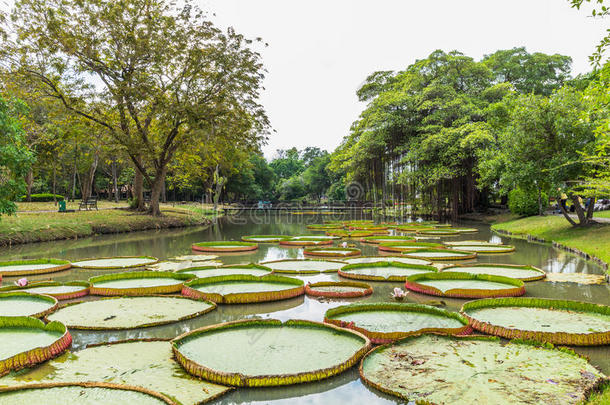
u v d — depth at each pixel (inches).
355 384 158.7
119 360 177.2
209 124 920.9
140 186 1109.7
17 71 801.6
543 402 132.0
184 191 2274.9
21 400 135.6
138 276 355.9
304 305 280.5
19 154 536.1
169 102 902.4
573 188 560.4
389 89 1456.7
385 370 161.6
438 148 1082.7
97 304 274.4
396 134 1218.6
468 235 757.3
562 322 214.1
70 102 882.8
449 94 1157.1
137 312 254.8
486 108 1055.6
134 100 849.5
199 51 889.5
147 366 170.7
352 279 363.6
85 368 168.4
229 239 748.0
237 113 960.9
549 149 566.6
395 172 1214.3
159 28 875.4
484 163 775.1
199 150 1068.5
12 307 263.3
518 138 585.6
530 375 153.5
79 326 225.3
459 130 1025.5
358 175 1449.3
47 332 208.4
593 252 446.6
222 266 406.9
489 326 209.2
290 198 2997.0
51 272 400.8
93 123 927.7
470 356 174.1
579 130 539.2
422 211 1173.1
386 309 247.1
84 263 446.3
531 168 569.9
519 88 1317.7
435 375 154.8
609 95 362.3
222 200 2357.3
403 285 340.5
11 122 544.7
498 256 482.9
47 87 872.9
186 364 166.6
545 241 626.5
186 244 664.4
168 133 1003.9
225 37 915.4
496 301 249.4
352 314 238.2
